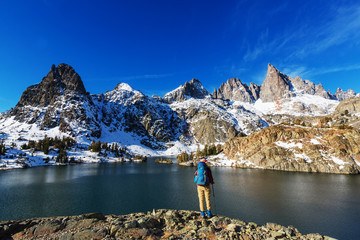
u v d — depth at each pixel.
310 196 50.56
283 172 92.94
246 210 40.53
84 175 100.69
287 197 49.81
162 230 9.59
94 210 43.94
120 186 70.94
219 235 8.98
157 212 12.09
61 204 48.59
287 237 9.50
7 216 40.72
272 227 10.79
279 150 108.06
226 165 121.56
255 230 9.99
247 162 116.62
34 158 161.38
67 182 80.12
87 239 8.30
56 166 147.62
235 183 67.75
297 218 36.16
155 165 160.75
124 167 143.00
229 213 38.97
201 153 169.62
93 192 61.31
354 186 61.84
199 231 9.23
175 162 191.38
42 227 9.16
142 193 59.19
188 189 64.69
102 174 104.56
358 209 40.50
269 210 40.47
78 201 51.06
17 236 8.68
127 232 8.74
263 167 107.75
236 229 9.60
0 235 8.57
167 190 63.34
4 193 60.66
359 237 29.08
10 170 120.31
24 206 47.09
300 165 96.69
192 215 11.48
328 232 30.77
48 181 82.38
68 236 8.49
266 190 57.44
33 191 63.19
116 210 43.91
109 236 8.50
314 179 74.19
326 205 43.28
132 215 11.90
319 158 96.12
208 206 11.10
